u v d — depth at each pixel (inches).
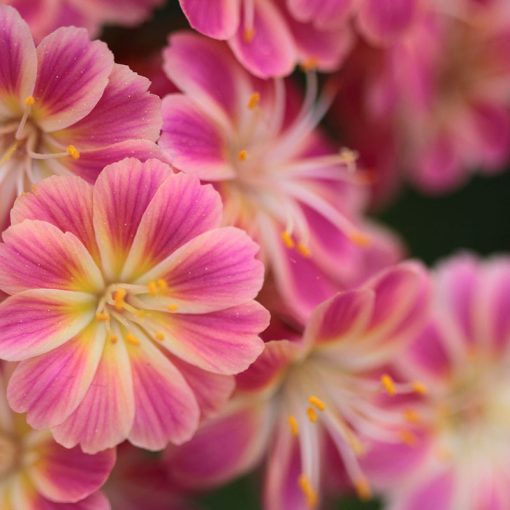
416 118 15.0
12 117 12.4
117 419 12.2
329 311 12.7
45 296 12.1
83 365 12.2
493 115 15.8
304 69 13.4
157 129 12.2
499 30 15.5
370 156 14.7
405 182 16.3
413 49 14.4
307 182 13.5
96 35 13.1
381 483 14.0
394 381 13.6
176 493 13.9
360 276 13.7
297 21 13.2
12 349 12.1
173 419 12.3
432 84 14.8
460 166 15.9
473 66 15.6
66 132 12.3
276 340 12.6
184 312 12.3
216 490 15.4
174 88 12.8
